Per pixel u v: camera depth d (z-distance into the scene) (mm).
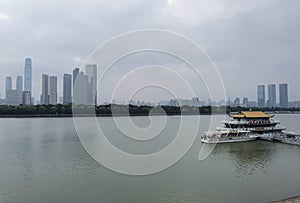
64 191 32375
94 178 37312
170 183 35469
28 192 32094
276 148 63250
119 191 32469
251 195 31734
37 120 139875
